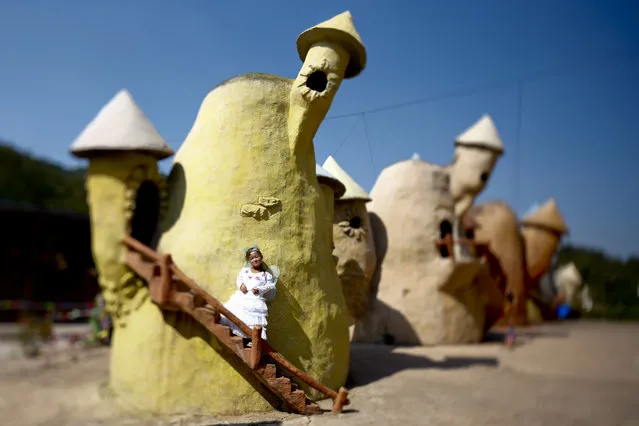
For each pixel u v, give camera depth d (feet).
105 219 22.53
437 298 42.47
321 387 21.02
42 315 65.51
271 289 21.24
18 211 66.90
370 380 27.45
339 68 23.45
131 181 22.59
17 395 26.73
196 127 24.64
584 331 56.70
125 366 22.27
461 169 45.70
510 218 63.16
